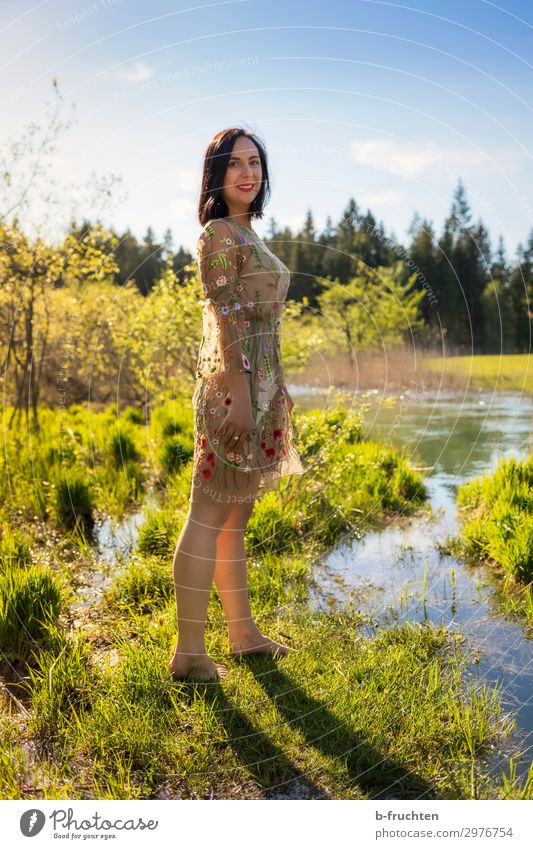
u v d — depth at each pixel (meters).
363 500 4.30
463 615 2.84
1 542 3.46
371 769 1.86
